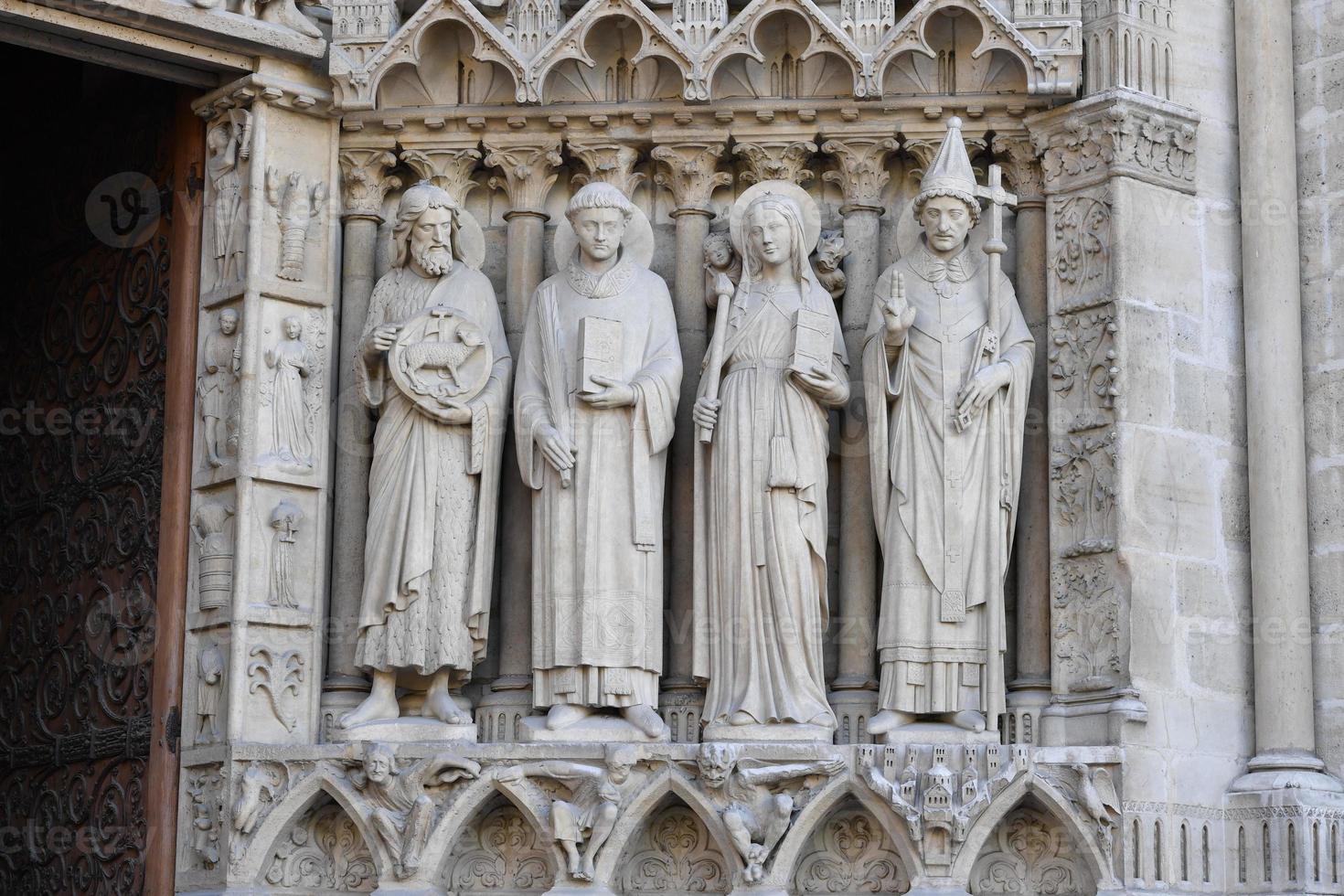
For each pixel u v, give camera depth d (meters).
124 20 12.82
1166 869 12.17
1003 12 13.16
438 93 13.62
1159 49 13.12
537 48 13.38
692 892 12.51
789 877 12.19
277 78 13.34
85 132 14.70
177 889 12.77
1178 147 13.08
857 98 13.12
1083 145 12.99
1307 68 13.25
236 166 13.41
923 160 13.38
